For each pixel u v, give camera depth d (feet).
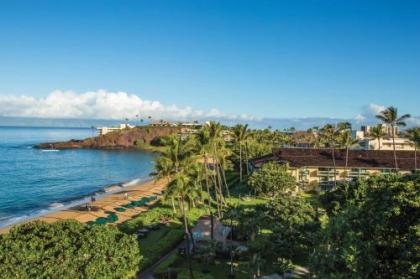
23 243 109.91
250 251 157.69
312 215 174.70
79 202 338.75
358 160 326.44
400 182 87.15
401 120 324.80
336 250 82.07
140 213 279.28
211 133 263.49
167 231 210.38
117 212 284.41
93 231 127.24
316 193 310.45
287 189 293.43
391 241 77.00
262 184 290.15
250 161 392.47
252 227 162.40
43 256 106.63
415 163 312.29
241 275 149.18
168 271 147.54
